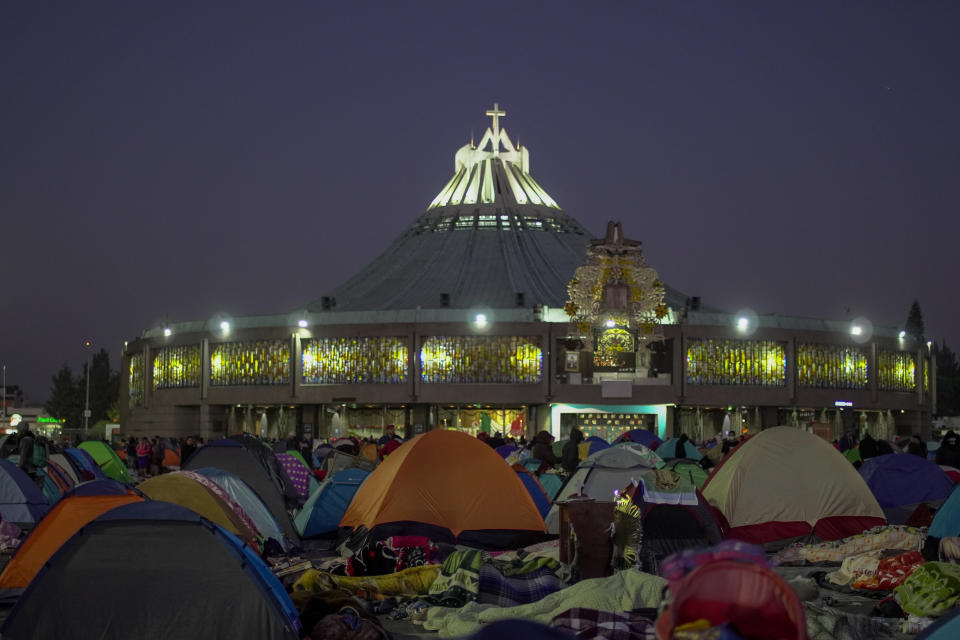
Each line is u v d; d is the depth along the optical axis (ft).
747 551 21.98
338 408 247.50
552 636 25.41
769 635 21.74
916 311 437.99
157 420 270.46
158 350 272.92
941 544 54.65
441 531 71.97
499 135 350.23
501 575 52.95
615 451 83.76
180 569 42.11
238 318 255.91
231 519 66.74
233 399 253.65
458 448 74.13
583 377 236.84
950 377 472.03
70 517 54.34
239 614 41.83
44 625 42.01
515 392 237.45
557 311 243.81
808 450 73.82
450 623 47.32
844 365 256.32
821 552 66.28
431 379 239.71
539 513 75.00
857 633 44.47
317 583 51.85
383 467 76.33
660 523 63.52
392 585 54.95
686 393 238.27
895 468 88.33
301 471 109.70
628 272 237.45
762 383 245.86
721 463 76.02
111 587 42.16
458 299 287.07
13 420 352.08
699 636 21.36
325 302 272.51
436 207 337.11
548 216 332.39
